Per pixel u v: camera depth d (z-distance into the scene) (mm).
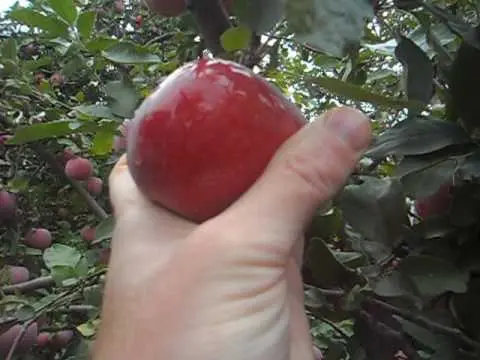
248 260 186
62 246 410
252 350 190
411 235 256
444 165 235
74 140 473
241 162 184
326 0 136
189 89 184
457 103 228
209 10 209
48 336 467
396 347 270
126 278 201
